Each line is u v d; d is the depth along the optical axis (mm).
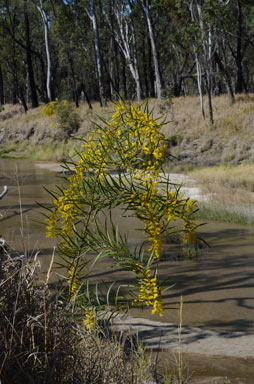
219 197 15789
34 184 20938
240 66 43250
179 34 40188
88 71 52031
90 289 3760
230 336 5129
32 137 42562
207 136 31141
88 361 2648
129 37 49781
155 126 3445
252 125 30969
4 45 51812
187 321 5715
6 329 2270
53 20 47062
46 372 2256
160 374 3574
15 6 52500
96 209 3525
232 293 6914
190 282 7465
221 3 31797
